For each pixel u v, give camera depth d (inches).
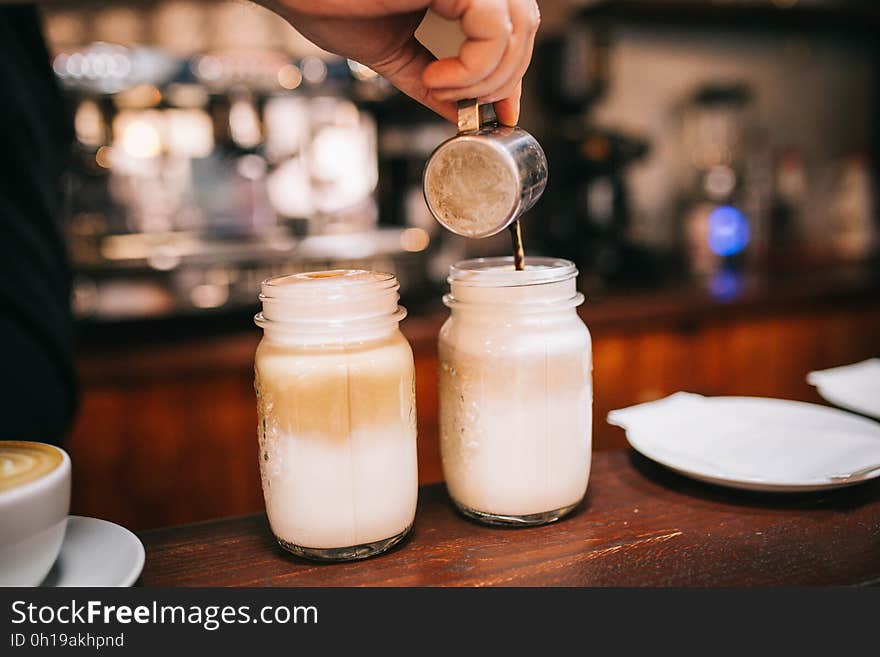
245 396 84.6
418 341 88.3
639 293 104.1
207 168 97.1
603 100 124.3
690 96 129.0
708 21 123.6
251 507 86.6
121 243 92.8
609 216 110.1
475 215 31.5
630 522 34.4
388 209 103.6
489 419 33.1
